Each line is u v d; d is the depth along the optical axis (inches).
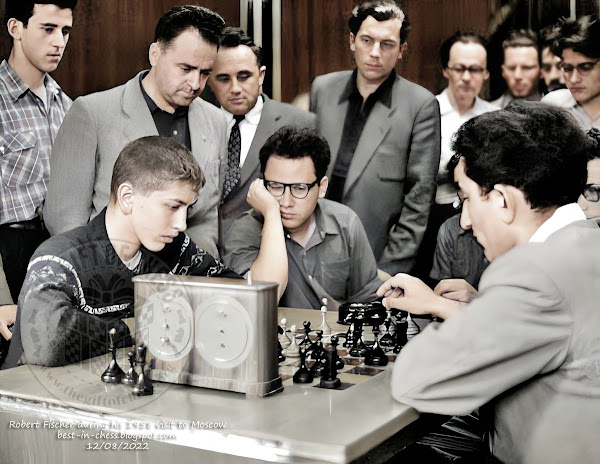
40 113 120.6
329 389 72.1
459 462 74.8
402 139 125.1
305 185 129.3
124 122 124.0
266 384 68.7
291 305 131.5
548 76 117.0
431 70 122.7
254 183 130.6
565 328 61.9
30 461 68.7
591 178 115.0
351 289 129.6
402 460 75.1
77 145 122.0
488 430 72.0
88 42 122.3
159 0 125.1
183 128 128.0
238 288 68.1
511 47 118.3
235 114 129.8
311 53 128.5
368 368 82.4
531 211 69.8
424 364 64.7
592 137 114.5
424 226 124.7
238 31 128.2
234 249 132.2
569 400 62.9
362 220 128.1
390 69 125.0
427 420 69.1
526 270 62.5
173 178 100.9
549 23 116.0
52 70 120.8
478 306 63.2
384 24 123.8
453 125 122.3
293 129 129.3
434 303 87.7
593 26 113.1
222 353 69.3
